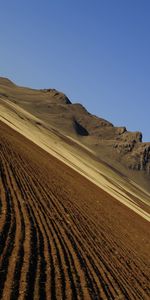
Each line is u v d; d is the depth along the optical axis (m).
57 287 10.66
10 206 15.77
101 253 17.33
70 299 10.34
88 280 12.67
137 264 20.06
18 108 114.75
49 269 11.52
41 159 40.28
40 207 18.42
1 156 25.86
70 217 20.36
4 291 8.98
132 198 80.81
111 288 13.43
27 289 9.59
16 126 70.75
